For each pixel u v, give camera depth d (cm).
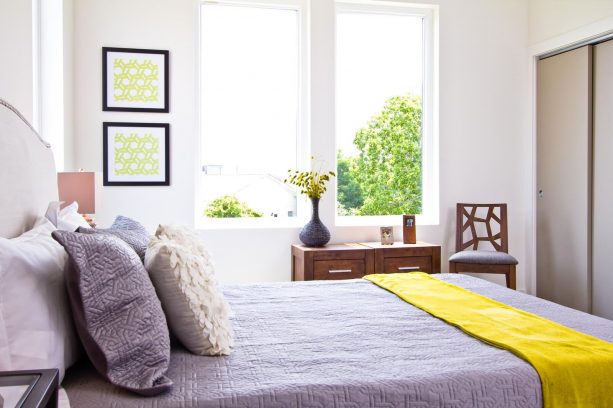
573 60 427
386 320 196
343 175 455
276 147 445
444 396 136
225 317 164
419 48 468
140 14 402
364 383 135
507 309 206
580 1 410
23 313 117
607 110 400
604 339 170
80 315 131
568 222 435
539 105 466
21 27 262
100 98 397
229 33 435
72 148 387
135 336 132
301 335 178
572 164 429
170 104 409
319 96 435
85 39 392
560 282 444
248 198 441
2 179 157
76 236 131
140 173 405
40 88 328
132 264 138
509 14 468
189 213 415
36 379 92
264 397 128
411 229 431
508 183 472
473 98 464
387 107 462
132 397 126
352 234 443
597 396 142
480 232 465
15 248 122
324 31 434
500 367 146
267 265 429
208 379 138
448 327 187
